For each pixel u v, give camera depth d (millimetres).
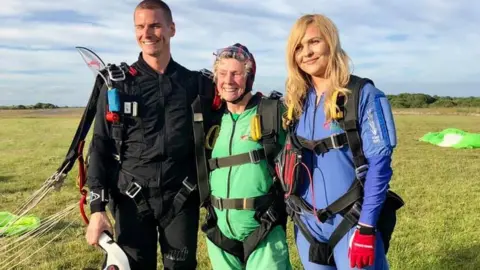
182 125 3068
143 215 3068
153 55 3043
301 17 2629
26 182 9852
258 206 2873
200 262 4875
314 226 2682
